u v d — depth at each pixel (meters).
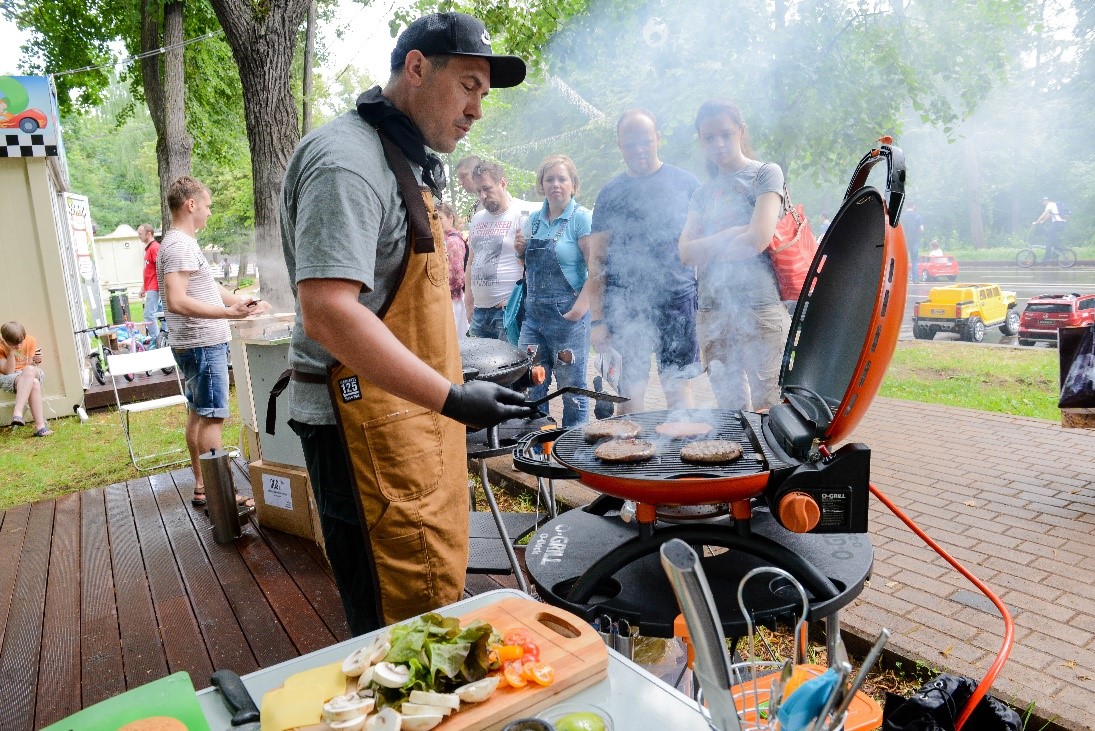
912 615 2.36
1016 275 16.66
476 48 1.38
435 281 1.48
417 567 1.52
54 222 6.69
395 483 1.47
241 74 4.83
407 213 1.40
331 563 1.68
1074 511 3.17
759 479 1.23
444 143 1.49
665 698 0.95
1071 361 3.48
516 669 0.96
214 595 2.88
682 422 1.72
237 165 17.78
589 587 1.34
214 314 3.40
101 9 12.98
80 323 8.56
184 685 0.94
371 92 1.44
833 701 0.72
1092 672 1.99
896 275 1.11
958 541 2.92
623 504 1.66
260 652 2.44
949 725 1.26
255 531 3.54
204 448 3.79
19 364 6.30
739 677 1.14
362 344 1.23
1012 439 4.35
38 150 6.41
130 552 3.36
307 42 8.52
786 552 1.31
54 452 5.62
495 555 2.42
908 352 7.95
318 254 1.24
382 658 0.97
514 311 3.84
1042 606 2.38
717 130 2.79
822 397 1.41
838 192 11.33
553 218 3.59
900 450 4.24
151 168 36.06
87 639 2.58
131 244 24.42
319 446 1.56
